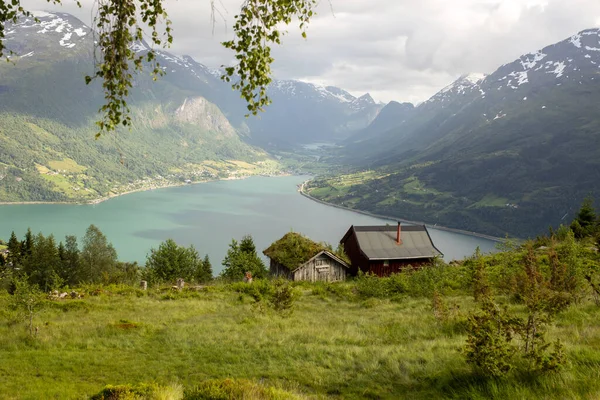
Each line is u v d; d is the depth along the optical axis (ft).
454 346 42.42
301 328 64.44
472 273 97.81
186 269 170.30
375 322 67.72
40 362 46.85
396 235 182.29
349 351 46.88
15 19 21.01
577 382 26.96
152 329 64.54
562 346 30.12
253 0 21.18
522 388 27.53
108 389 31.40
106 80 19.99
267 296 104.47
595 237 129.08
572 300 57.72
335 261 161.68
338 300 104.68
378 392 34.30
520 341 37.22
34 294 71.36
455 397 29.50
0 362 46.62
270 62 22.13
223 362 46.78
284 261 157.58
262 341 54.75
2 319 71.97
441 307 60.85
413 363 39.19
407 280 110.32
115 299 103.60
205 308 90.17
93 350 52.85
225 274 163.32
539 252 117.50
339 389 36.35
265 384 38.73
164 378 41.78
